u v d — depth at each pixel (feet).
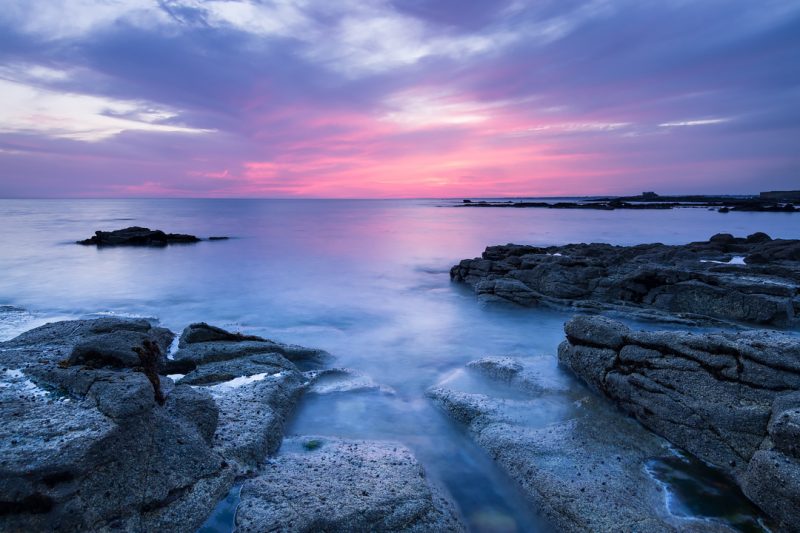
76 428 20.25
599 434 29.66
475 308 71.51
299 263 119.34
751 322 58.13
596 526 21.70
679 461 27.27
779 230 197.47
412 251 145.89
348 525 20.48
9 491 17.40
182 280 94.17
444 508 23.38
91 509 18.72
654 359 32.48
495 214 376.68
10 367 28.94
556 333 57.57
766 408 26.58
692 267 80.84
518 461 26.81
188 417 24.82
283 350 44.32
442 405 34.91
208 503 21.70
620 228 222.89
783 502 21.75
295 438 29.50
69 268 107.04
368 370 44.27
